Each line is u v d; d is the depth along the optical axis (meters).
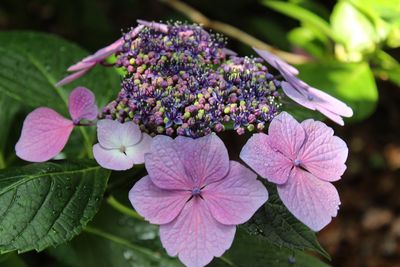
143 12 0.76
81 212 0.30
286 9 0.49
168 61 0.32
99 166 0.31
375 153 0.83
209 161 0.28
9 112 0.41
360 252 0.78
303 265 0.35
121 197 0.35
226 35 0.67
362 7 0.45
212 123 0.29
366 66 0.44
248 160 0.28
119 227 0.38
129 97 0.31
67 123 0.32
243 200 0.27
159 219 0.27
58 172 0.31
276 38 0.60
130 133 0.29
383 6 0.45
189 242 0.27
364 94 0.43
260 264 0.35
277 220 0.29
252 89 0.30
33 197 0.30
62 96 0.39
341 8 0.48
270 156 0.28
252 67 0.32
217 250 0.27
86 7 0.66
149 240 0.38
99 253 0.38
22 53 0.40
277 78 0.34
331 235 0.79
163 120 0.29
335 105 0.32
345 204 0.81
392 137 0.84
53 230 0.29
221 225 0.27
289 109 0.34
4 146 0.41
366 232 0.79
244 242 0.35
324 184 0.28
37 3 0.70
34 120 0.32
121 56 0.33
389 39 0.47
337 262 0.77
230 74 0.31
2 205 0.29
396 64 0.47
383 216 0.79
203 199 0.28
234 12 0.71
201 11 0.72
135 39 0.33
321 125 0.29
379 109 0.84
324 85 0.43
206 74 0.31
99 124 0.29
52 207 0.30
